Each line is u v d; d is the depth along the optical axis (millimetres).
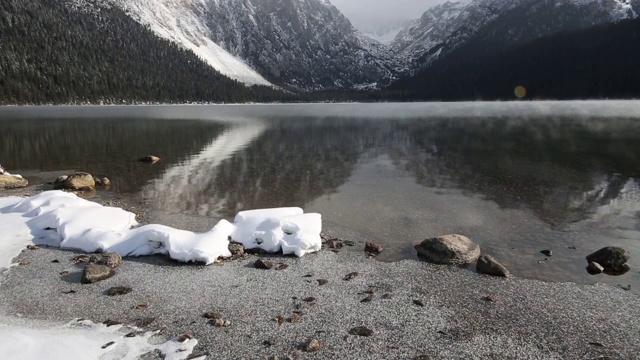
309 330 8164
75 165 27906
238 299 9383
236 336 7930
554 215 16250
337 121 69500
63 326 8219
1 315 8641
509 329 8297
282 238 12250
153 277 10453
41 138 43125
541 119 66625
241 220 13531
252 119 75750
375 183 22109
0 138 42531
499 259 11922
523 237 13766
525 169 26031
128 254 11758
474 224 15156
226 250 11820
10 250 11961
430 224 15156
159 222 15227
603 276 10758
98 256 11531
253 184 21875
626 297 9625
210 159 30156
